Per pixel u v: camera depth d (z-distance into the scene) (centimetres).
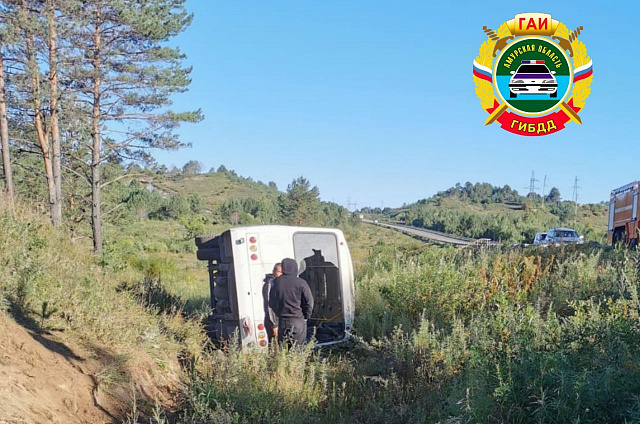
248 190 17562
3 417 412
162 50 2427
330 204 10212
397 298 1044
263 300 828
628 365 463
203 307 1023
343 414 616
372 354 825
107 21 2358
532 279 1045
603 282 958
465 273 1076
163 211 9006
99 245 2469
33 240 926
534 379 467
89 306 770
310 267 934
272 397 611
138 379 633
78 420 494
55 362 565
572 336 579
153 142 2531
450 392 581
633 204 1864
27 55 2270
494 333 663
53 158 2333
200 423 554
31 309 691
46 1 2197
